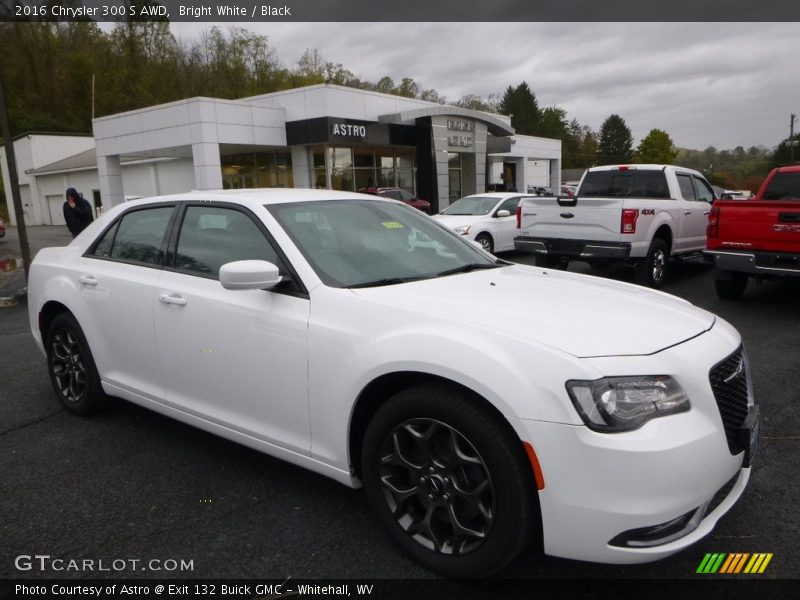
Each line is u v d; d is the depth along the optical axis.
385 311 2.67
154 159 29.77
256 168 26.84
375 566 2.60
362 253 3.27
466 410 2.33
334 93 23.52
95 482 3.40
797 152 64.62
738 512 2.99
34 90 57.25
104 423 4.28
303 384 2.84
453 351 2.36
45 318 4.53
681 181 10.28
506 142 32.69
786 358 5.50
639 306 2.84
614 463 2.10
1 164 43.16
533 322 2.48
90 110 57.22
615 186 10.40
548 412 2.16
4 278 12.19
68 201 11.75
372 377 2.57
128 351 3.80
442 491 2.47
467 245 3.95
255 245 3.22
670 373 2.28
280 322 2.92
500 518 2.28
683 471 2.14
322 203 3.56
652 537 2.17
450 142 27.38
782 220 7.14
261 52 62.16
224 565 2.63
